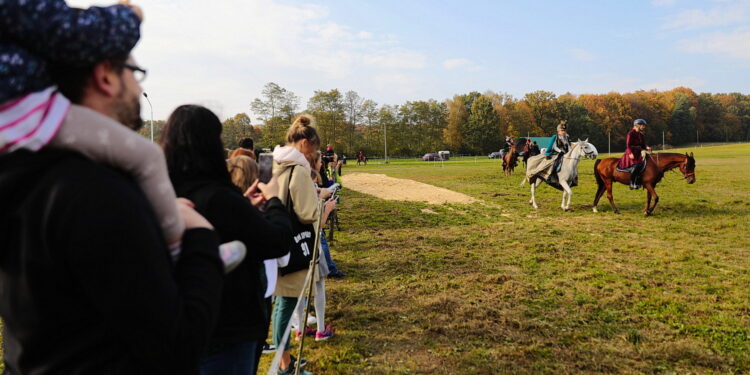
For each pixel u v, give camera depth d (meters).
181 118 1.68
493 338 4.33
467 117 97.06
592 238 8.85
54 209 0.84
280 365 3.47
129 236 0.87
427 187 19.36
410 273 6.50
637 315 4.88
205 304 1.03
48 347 0.92
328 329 4.34
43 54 0.89
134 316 0.87
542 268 6.73
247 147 5.80
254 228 1.63
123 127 0.97
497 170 31.73
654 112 112.12
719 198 13.93
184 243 1.12
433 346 4.17
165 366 0.93
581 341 4.27
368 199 15.88
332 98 84.12
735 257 7.26
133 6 1.10
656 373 3.70
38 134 0.84
